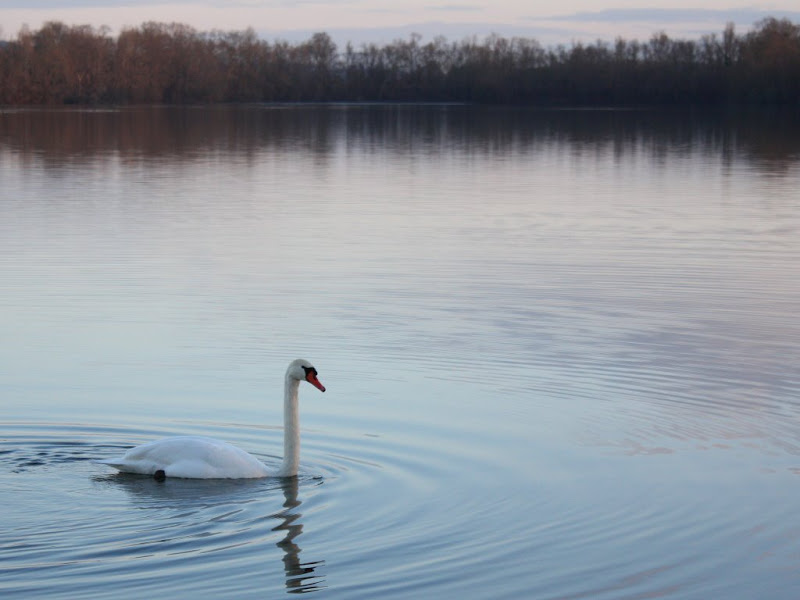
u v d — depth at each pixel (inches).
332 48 5876.0
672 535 347.3
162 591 301.7
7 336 592.7
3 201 1201.4
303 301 684.1
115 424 450.0
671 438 440.5
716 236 965.8
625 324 628.7
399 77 5866.1
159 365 537.3
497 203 1229.7
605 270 795.4
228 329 610.5
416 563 323.6
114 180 1467.8
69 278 751.7
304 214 1119.0
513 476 397.1
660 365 543.5
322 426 451.8
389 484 387.2
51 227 997.2
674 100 4963.1
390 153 2062.0
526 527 351.6
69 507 358.6
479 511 363.6
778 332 610.9
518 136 2655.0
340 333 603.5
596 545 338.6
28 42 5007.4
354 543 336.2
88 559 320.5
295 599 298.5
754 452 425.1
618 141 2432.3
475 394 495.5
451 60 5821.9
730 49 4805.6
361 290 719.7
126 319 633.6
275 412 469.7
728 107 4768.7
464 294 708.0
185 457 387.2
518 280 756.6
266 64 5777.6
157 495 370.6
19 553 323.3
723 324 630.5
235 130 2898.6
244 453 396.2
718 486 389.4
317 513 358.9
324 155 2001.7
